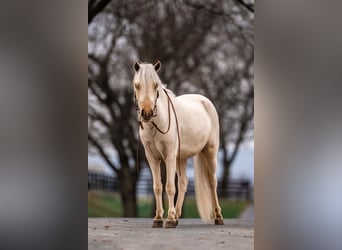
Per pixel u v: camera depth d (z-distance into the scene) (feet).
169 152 42.50
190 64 78.95
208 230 42.78
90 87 79.36
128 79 79.05
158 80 40.37
